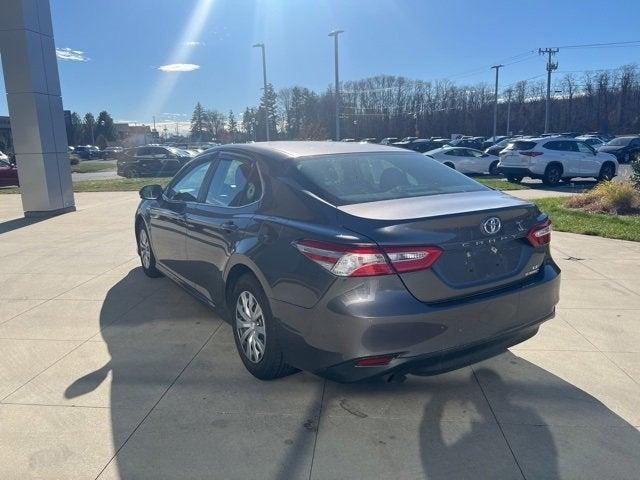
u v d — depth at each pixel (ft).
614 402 11.03
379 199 11.26
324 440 9.80
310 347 10.32
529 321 11.26
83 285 19.81
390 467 9.05
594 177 62.90
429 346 9.83
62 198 40.32
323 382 11.99
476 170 77.92
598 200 37.42
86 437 9.95
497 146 95.91
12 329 15.43
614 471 8.89
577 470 8.93
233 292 12.68
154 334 14.89
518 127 284.61
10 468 9.08
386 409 10.84
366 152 13.83
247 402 11.14
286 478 8.81
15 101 37.76
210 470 9.00
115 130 428.15
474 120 294.87
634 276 20.13
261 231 11.64
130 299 18.04
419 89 304.91
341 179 12.03
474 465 9.07
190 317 16.22
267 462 9.21
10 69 37.27
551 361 12.94
